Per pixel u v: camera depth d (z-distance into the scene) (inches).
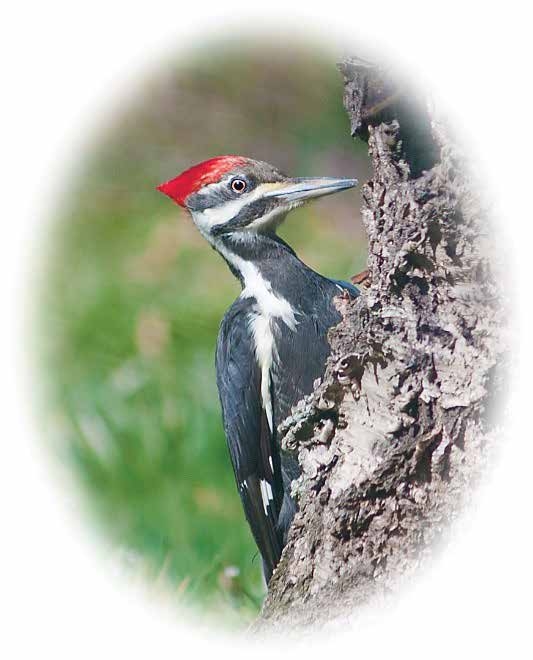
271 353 402.3
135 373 602.2
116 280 723.4
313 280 409.1
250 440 409.1
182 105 876.6
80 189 819.4
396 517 306.0
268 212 414.6
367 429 309.9
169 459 534.9
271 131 869.2
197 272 751.7
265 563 415.2
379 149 312.5
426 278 299.3
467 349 291.9
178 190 429.7
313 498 327.0
